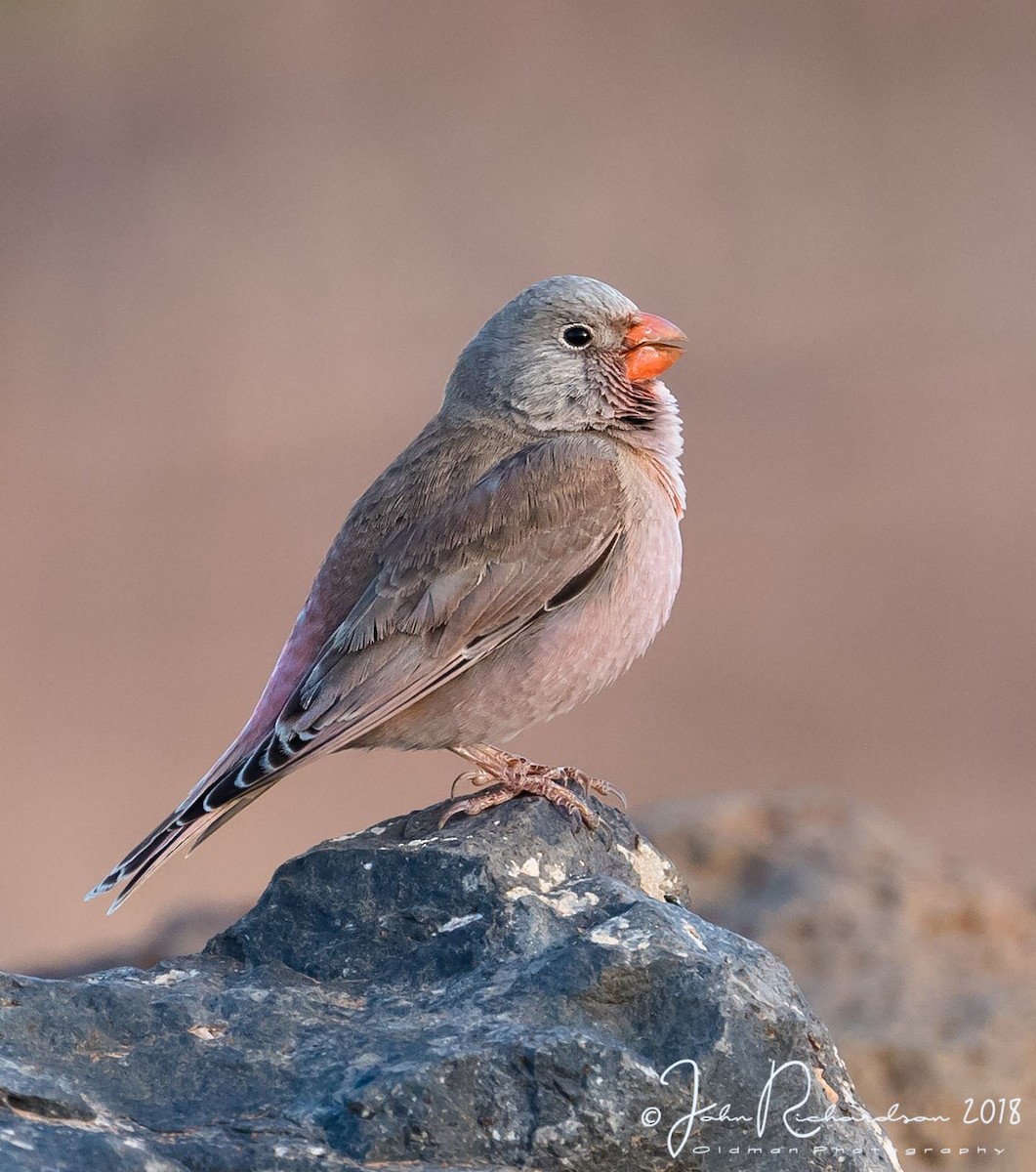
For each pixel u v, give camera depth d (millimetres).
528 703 7652
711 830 10289
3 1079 5027
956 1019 8758
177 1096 5250
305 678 7371
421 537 7566
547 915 6137
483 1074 5246
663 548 7887
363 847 6461
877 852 10141
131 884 6758
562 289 8180
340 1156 5031
